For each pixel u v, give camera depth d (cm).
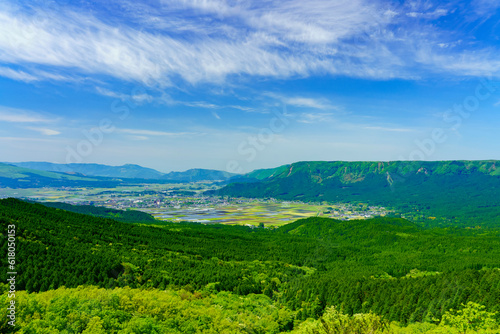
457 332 6088
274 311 10769
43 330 5812
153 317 7850
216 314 9006
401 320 10500
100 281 11169
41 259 11656
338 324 4141
